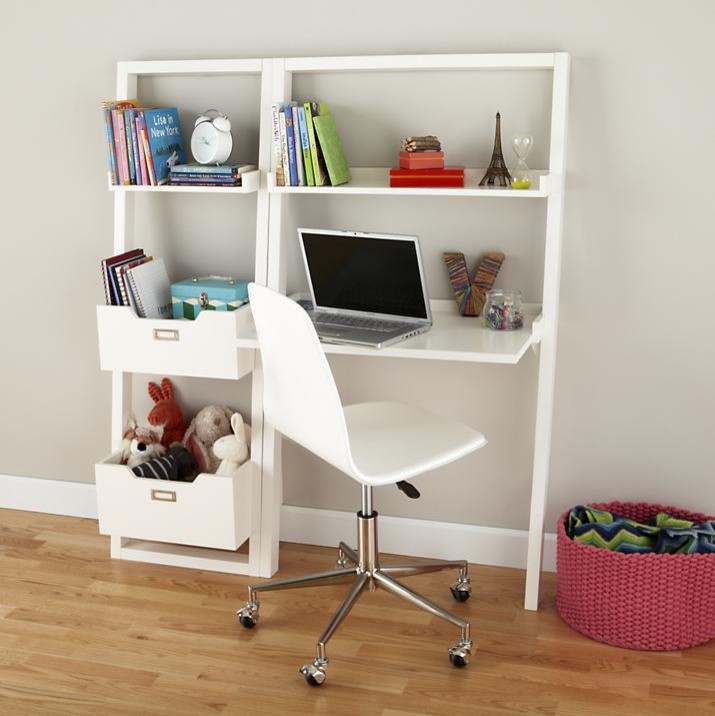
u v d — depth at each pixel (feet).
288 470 10.62
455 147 9.41
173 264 10.49
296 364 8.01
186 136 10.13
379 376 10.12
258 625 9.03
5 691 8.03
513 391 9.77
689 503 9.53
